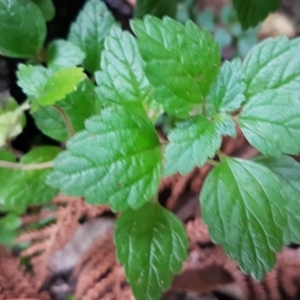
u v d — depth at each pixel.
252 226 0.15
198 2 0.30
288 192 0.18
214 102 0.16
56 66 0.21
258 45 0.16
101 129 0.15
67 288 0.22
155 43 0.15
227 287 0.22
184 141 0.15
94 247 0.22
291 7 0.31
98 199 0.15
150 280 0.17
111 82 0.18
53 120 0.21
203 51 0.16
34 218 0.22
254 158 0.18
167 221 0.18
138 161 0.15
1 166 0.20
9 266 0.21
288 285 0.21
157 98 0.15
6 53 0.21
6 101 0.24
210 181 0.16
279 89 0.16
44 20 0.21
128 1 0.28
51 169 0.20
